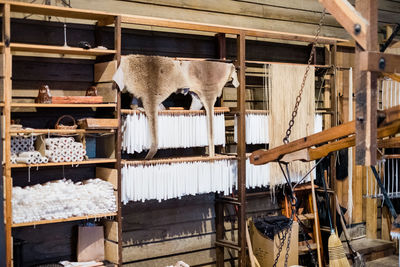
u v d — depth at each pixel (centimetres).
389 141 331
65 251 464
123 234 499
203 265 556
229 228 576
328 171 620
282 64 550
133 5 505
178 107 484
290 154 354
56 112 459
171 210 531
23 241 422
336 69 611
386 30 738
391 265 637
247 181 532
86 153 474
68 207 409
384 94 657
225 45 575
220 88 499
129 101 500
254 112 535
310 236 609
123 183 447
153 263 519
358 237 696
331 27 679
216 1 565
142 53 514
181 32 540
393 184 704
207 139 498
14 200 385
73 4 469
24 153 394
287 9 631
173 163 476
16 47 394
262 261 541
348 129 293
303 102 564
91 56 477
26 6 393
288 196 595
